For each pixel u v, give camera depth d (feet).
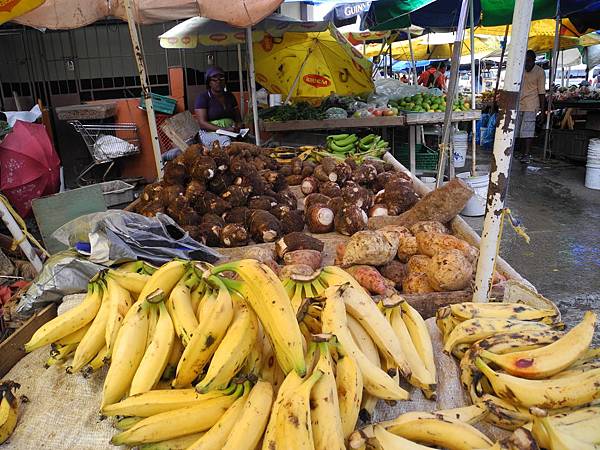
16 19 15.61
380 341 5.54
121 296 6.26
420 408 5.56
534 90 33.91
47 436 5.62
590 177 28.09
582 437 4.40
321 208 12.42
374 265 8.93
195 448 4.42
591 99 37.17
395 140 29.14
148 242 9.27
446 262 7.84
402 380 5.78
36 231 17.24
